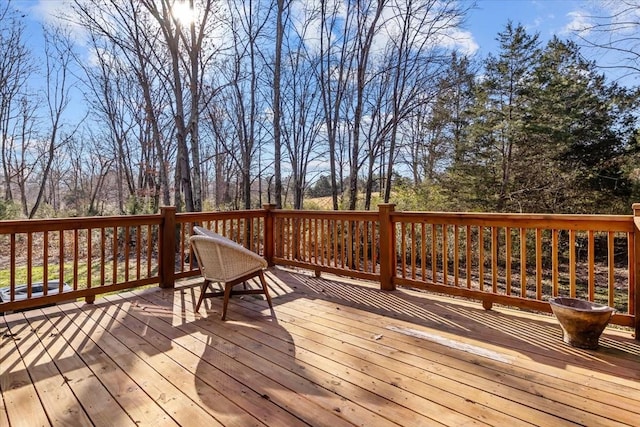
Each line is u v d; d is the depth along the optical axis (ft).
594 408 6.06
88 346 8.77
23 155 53.31
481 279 11.57
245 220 17.12
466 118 37.55
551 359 7.96
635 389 6.67
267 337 9.32
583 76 33.35
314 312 11.34
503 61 33.04
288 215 17.19
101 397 6.47
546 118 30.71
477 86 34.27
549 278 25.64
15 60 45.68
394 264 13.82
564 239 32.53
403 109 31.91
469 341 8.99
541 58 31.76
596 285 25.11
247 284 14.85
